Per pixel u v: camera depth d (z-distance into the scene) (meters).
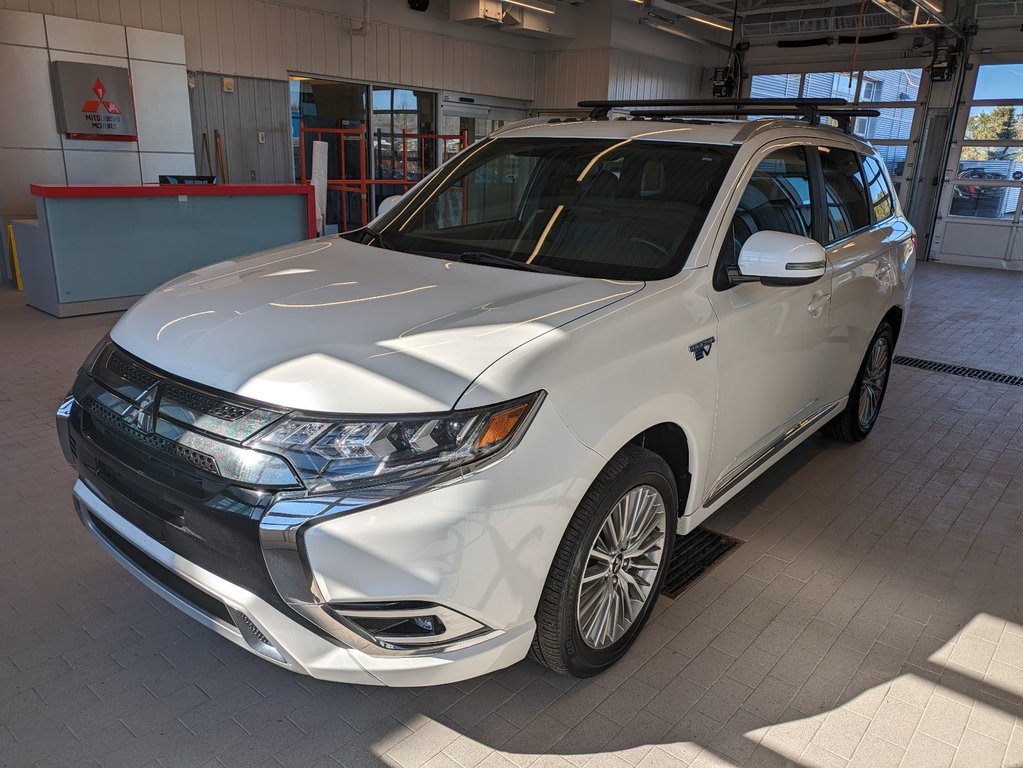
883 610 2.71
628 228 2.58
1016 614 2.73
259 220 8.13
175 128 9.91
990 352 6.96
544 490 1.78
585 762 1.95
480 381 1.73
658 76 15.53
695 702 2.19
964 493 3.76
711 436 2.45
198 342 1.95
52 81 8.76
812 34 15.23
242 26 10.50
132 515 1.96
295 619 1.70
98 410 2.01
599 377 1.92
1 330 6.41
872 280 3.64
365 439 1.65
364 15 11.64
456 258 2.61
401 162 13.16
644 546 2.32
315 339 1.89
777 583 2.86
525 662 2.35
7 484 3.43
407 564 1.64
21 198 8.76
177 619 2.50
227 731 2.02
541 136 3.15
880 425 4.75
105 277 7.13
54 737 1.98
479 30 13.65
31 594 2.60
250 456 1.68
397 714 2.10
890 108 14.80
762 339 2.66
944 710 2.21
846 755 2.02
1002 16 12.91
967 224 14.23
